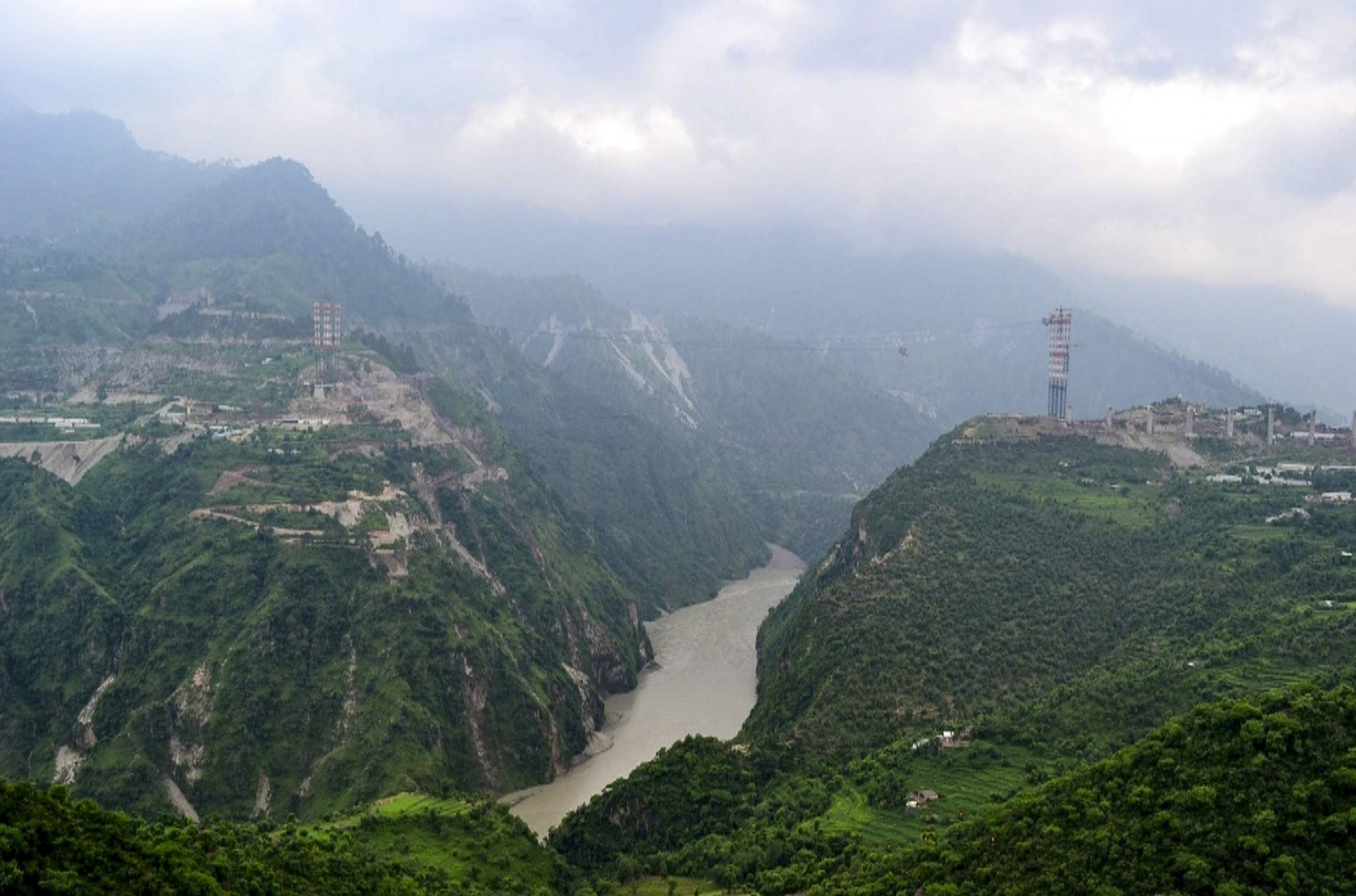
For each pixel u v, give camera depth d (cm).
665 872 18138
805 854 16625
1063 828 12838
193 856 13012
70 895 10700
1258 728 12238
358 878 15075
